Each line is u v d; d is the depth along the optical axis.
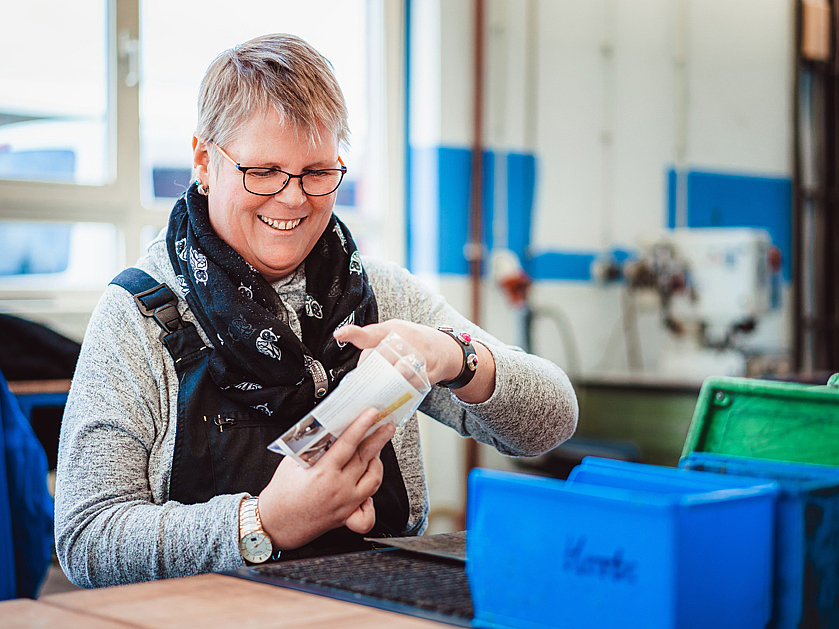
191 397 1.23
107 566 1.09
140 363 1.24
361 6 4.15
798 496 0.72
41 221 3.38
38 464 1.48
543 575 0.70
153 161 3.64
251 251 1.27
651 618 0.64
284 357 1.23
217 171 1.24
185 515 1.09
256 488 1.21
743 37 5.34
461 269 4.25
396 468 1.34
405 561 0.96
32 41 3.35
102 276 3.55
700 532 0.65
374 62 4.22
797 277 5.42
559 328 4.65
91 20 3.45
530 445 1.37
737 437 1.05
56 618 0.76
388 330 1.09
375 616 0.75
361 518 1.06
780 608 0.73
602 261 4.79
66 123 3.44
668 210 5.06
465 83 4.23
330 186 1.26
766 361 4.34
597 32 4.72
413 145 4.27
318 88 1.21
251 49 1.23
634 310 4.91
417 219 4.27
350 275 1.38
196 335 1.26
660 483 0.77
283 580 0.88
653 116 4.97
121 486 1.17
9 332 3.07
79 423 1.19
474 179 4.24
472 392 1.23
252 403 1.24
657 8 4.95
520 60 4.44
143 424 1.22
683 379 3.82
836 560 0.76
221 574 0.91
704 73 5.18
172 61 3.64
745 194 5.41
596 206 4.77
